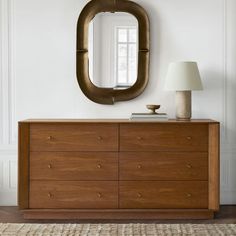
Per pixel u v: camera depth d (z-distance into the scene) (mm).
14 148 4102
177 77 3773
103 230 3342
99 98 4090
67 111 4113
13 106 4098
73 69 4109
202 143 3643
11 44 4082
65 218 3672
